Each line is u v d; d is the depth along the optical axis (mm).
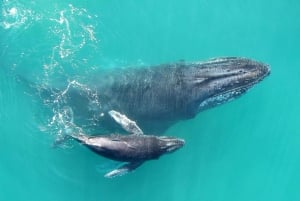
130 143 24469
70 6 28141
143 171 28188
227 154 29094
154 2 29312
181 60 27922
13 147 27438
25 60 27094
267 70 26406
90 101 26422
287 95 29922
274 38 30156
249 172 29156
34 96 26922
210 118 29078
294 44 30297
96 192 27719
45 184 27469
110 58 28359
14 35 27172
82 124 26812
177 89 26078
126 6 28922
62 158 27484
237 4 30172
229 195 28781
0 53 26922
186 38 29562
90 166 27609
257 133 29531
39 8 27672
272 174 29312
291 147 29812
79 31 28047
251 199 28844
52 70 27031
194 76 26094
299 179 29453
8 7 27125
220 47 29750
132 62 28734
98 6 28547
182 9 29625
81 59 27656
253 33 30062
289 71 30031
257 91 29438
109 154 24391
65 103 26688
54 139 27000
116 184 27844
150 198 28156
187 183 28531
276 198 28969
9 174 27312
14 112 27250
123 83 26391
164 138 25250
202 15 29812
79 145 27312
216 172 28859
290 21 30453
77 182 27641
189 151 28656
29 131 27266
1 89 27141
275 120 29734
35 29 27453
